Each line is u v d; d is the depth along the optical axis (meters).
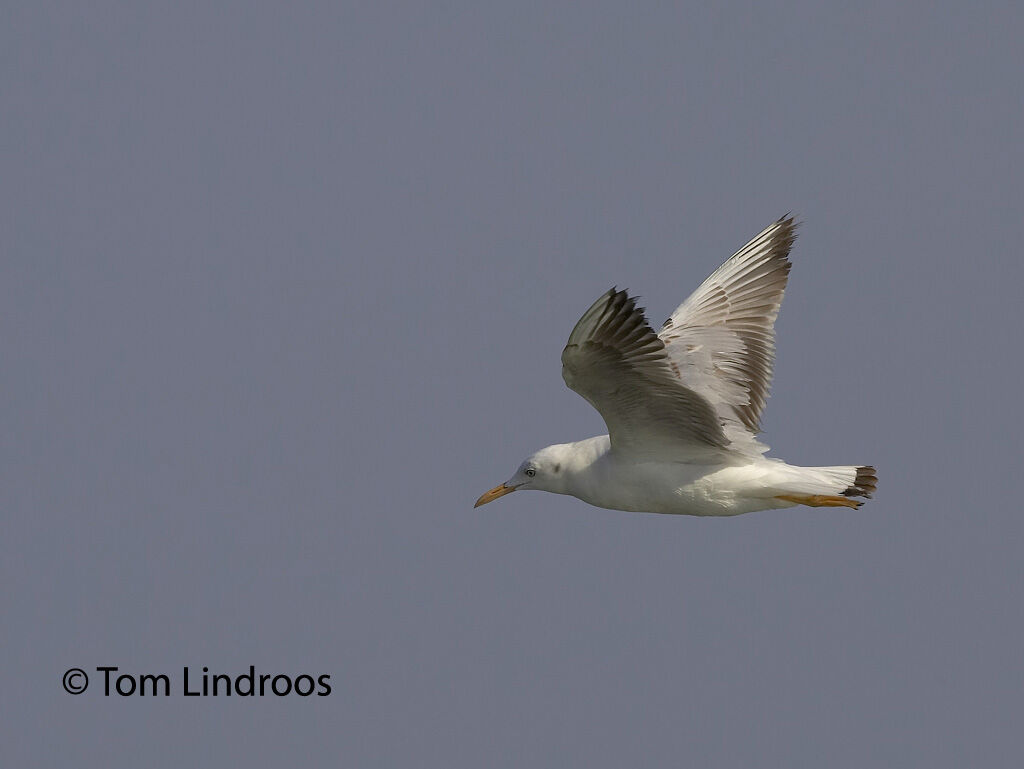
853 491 16.08
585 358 14.37
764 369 17.56
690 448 15.74
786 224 18.06
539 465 16.64
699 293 18.11
